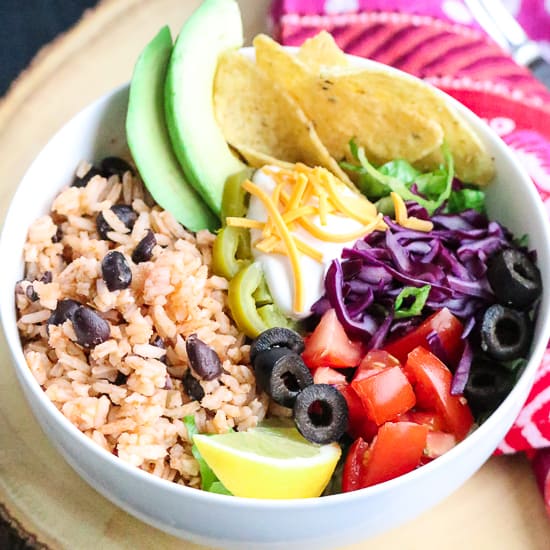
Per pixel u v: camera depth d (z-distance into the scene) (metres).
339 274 0.50
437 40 0.60
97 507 0.48
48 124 0.57
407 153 0.53
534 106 0.58
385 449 0.46
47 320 0.49
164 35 0.51
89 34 0.60
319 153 0.52
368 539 0.48
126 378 0.48
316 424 0.47
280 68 0.52
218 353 0.49
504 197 0.52
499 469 0.50
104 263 0.48
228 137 0.52
